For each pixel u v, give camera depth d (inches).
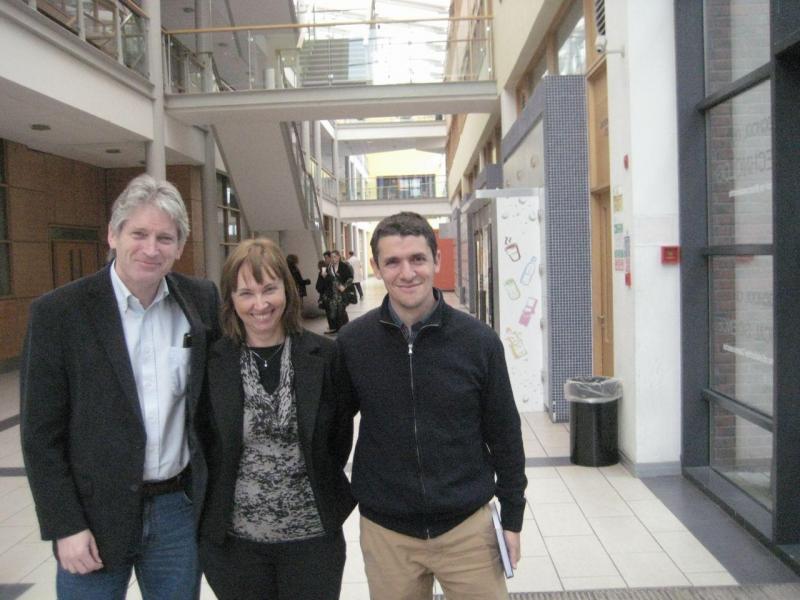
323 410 77.7
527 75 389.1
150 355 78.4
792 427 132.6
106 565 74.9
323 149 1349.7
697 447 181.2
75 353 74.1
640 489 173.9
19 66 266.2
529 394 261.3
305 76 450.3
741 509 152.8
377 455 77.7
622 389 192.9
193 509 79.1
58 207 457.1
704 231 177.5
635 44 176.7
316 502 77.7
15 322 402.0
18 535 157.5
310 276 692.7
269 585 81.0
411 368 75.3
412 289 73.7
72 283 76.5
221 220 616.1
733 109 163.5
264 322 75.5
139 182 76.1
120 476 75.0
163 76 433.4
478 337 76.7
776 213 130.4
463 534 77.6
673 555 137.6
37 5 285.3
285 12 555.8
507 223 256.1
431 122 1247.5
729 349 169.9
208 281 86.7
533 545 144.5
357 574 134.6
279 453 76.9
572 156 243.6
